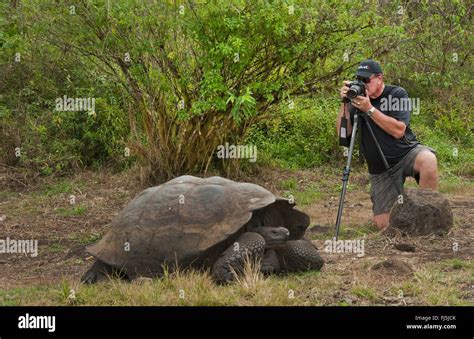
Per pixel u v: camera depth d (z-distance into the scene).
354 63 9.07
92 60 9.11
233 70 8.71
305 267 5.26
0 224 7.97
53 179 10.01
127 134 10.35
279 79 9.14
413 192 6.50
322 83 9.27
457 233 6.59
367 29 8.95
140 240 5.12
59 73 10.77
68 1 8.41
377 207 6.95
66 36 8.65
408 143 6.88
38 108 10.75
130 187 9.35
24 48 10.08
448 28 13.27
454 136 12.45
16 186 9.80
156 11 8.27
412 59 12.37
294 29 8.72
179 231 5.01
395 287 4.73
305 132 11.45
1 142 10.48
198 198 5.12
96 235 7.39
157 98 8.94
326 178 10.09
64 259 6.45
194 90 8.87
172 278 4.88
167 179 9.22
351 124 6.82
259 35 8.61
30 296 4.87
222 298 4.50
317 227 7.12
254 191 5.21
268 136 11.52
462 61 13.82
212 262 5.01
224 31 8.43
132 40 8.41
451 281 4.88
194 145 9.17
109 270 5.37
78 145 10.41
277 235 5.02
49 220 8.12
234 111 8.30
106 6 8.27
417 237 6.34
